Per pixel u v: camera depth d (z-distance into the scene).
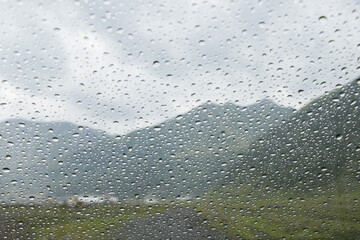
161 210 2.40
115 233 2.10
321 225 2.08
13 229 2.13
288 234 2.01
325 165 2.61
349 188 2.38
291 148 2.78
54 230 2.13
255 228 2.07
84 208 2.47
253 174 2.69
